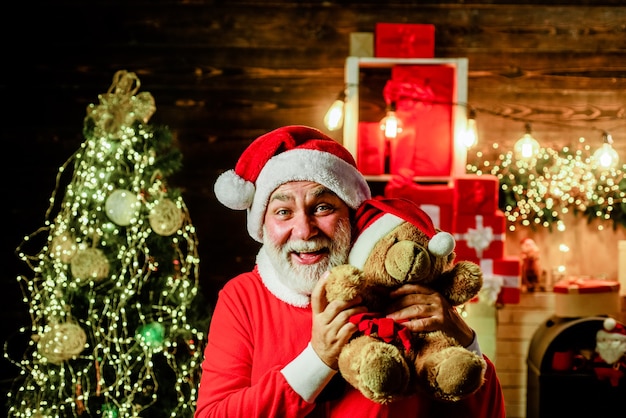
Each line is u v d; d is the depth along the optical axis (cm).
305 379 117
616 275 315
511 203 309
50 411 260
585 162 313
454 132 292
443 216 281
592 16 315
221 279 320
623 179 310
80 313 261
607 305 286
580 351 290
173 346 268
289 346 130
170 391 266
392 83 296
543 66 315
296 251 129
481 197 278
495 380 134
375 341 110
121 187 265
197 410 130
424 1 313
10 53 313
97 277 251
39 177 317
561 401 282
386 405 122
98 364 265
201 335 268
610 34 315
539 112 315
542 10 315
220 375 129
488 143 315
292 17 314
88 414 260
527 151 279
